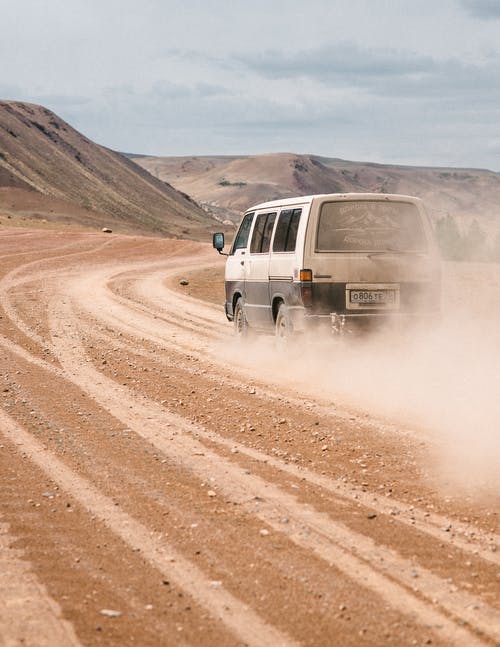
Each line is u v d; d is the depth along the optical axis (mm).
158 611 4547
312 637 4262
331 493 6906
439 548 5629
